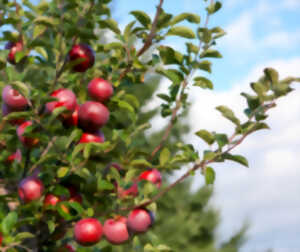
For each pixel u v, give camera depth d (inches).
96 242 76.2
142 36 80.8
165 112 84.5
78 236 75.5
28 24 81.4
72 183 78.7
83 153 76.2
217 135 76.6
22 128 76.4
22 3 84.4
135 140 83.7
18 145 84.8
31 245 79.2
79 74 81.0
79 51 78.7
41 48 83.9
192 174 77.6
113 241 76.9
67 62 78.0
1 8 80.8
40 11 85.2
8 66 76.7
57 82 79.9
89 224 75.5
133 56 82.8
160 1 75.7
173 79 79.7
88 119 76.0
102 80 78.1
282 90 73.6
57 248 82.6
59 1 77.2
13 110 76.0
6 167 86.0
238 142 76.0
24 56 82.3
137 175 80.9
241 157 76.0
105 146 74.8
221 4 79.3
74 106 76.0
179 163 80.6
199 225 370.6
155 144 273.3
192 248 358.3
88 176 82.1
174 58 81.3
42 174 77.0
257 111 75.6
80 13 78.7
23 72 81.5
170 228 335.6
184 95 83.4
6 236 73.4
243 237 384.8
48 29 83.4
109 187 77.1
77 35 76.9
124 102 79.1
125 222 77.4
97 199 79.0
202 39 80.9
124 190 79.6
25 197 75.6
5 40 82.1
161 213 344.2
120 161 79.7
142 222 76.2
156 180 81.1
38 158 84.6
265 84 74.4
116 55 84.5
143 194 77.4
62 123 77.6
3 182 82.1
